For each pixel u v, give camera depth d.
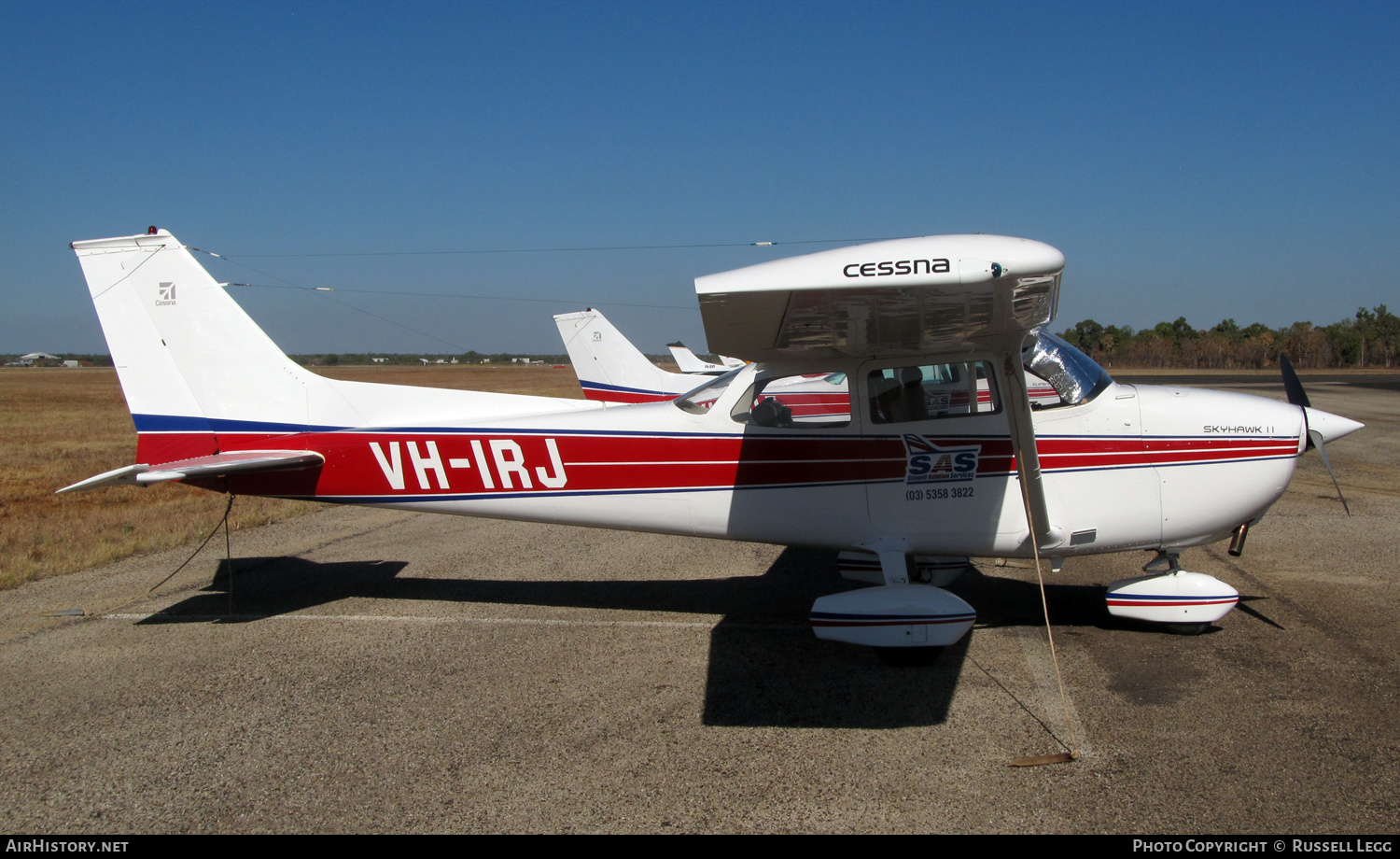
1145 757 3.04
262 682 3.98
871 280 2.94
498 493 4.93
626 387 13.97
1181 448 4.32
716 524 4.68
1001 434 4.31
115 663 4.25
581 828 2.69
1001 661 4.05
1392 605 4.71
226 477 5.09
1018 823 2.65
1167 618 4.26
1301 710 3.39
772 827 2.67
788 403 4.52
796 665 4.11
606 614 4.98
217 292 5.05
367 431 5.02
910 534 4.43
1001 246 2.93
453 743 3.32
